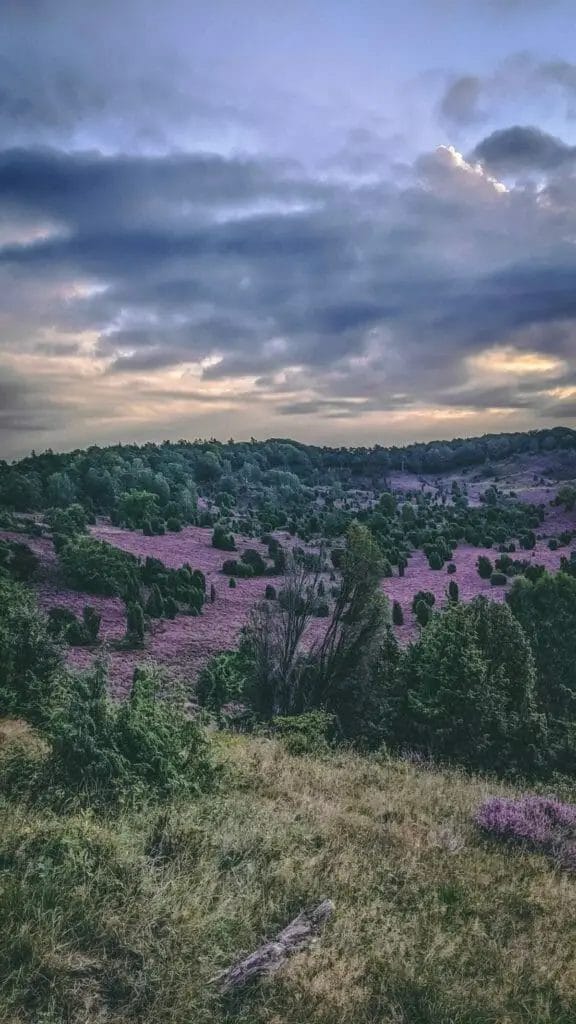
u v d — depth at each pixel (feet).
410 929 19.16
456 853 26.63
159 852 21.01
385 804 33.17
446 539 260.83
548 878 25.62
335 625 77.51
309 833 25.50
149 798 26.23
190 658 113.29
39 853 18.93
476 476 610.65
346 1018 14.62
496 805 32.83
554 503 334.44
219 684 76.33
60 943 14.89
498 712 58.23
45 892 16.53
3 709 41.88
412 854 25.70
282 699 73.87
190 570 182.70
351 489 568.82
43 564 160.04
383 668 73.10
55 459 358.23
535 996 16.66
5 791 25.32
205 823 23.49
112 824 22.77
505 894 23.21
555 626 86.17
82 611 136.87
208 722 48.26
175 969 14.93
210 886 18.72
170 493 338.75
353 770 42.14
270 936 17.58
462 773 50.96
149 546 229.86
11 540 174.40
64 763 27.25
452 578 204.13
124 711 29.89
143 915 16.42
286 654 76.79
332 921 18.53
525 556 232.12
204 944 16.06
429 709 57.82
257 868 20.99
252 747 43.34
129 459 439.63
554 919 21.84
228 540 243.60
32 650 44.60
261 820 25.34
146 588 163.12
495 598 169.68
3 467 328.90
